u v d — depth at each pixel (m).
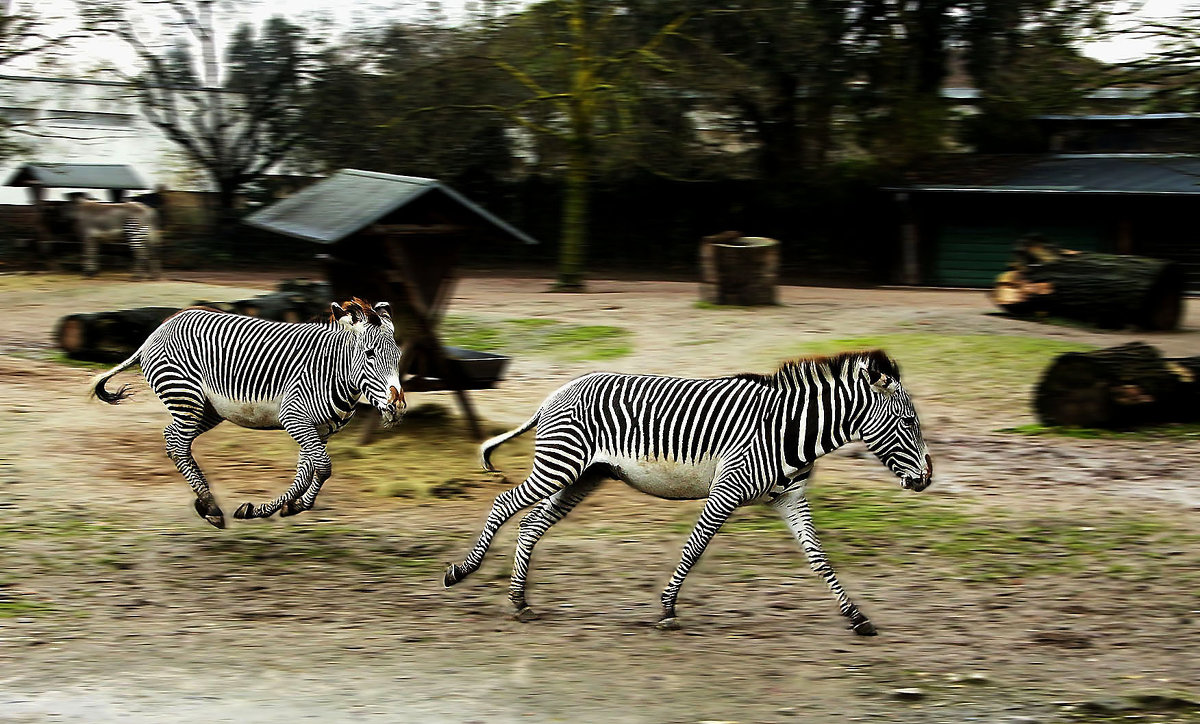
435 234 10.82
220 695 5.71
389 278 10.70
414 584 7.77
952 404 14.47
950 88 34.69
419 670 6.17
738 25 27.66
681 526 9.24
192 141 33.94
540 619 7.12
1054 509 9.90
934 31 29.95
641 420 6.89
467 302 24.22
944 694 5.96
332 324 8.43
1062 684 6.15
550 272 33.06
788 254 33.22
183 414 8.77
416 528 9.04
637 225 34.53
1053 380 13.27
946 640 6.88
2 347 17.11
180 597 7.36
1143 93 30.27
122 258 28.80
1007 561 8.49
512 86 30.61
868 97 30.86
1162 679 6.25
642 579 7.96
